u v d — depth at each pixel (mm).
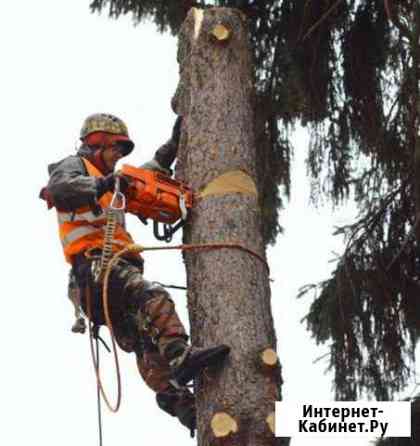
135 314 8062
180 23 11367
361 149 11289
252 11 11227
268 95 11180
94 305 8117
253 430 7129
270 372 7301
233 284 7551
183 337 7613
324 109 11250
